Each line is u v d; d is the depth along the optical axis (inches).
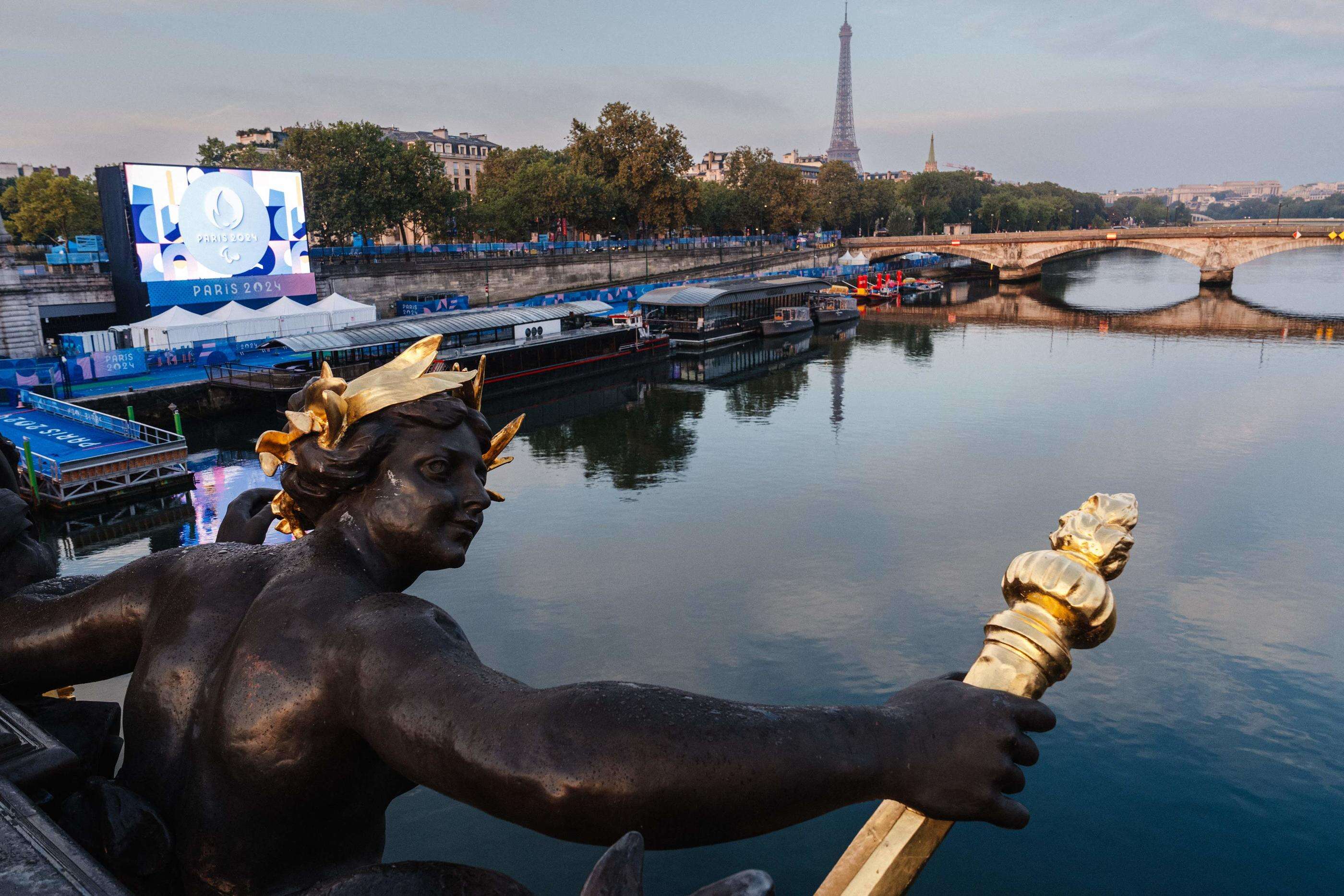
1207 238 4729.3
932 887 729.0
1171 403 2290.8
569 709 50.2
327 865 68.4
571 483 1718.8
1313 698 966.4
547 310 2532.0
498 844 751.7
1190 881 727.7
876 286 4854.8
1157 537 1427.2
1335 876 730.2
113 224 2309.3
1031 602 54.1
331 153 3029.0
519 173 3978.8
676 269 4392.2
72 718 84.4
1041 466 1806.1
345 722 60.4
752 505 1593.3
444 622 61.6
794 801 48.5
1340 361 2758.4
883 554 1366.9
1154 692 978.7
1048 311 4197.8
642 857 45.6
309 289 2513.5
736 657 1062.4
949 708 51.8
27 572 87.9
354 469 66.6
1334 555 1344.7
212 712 64.4
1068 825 791.7
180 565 75.2
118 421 1642.5
